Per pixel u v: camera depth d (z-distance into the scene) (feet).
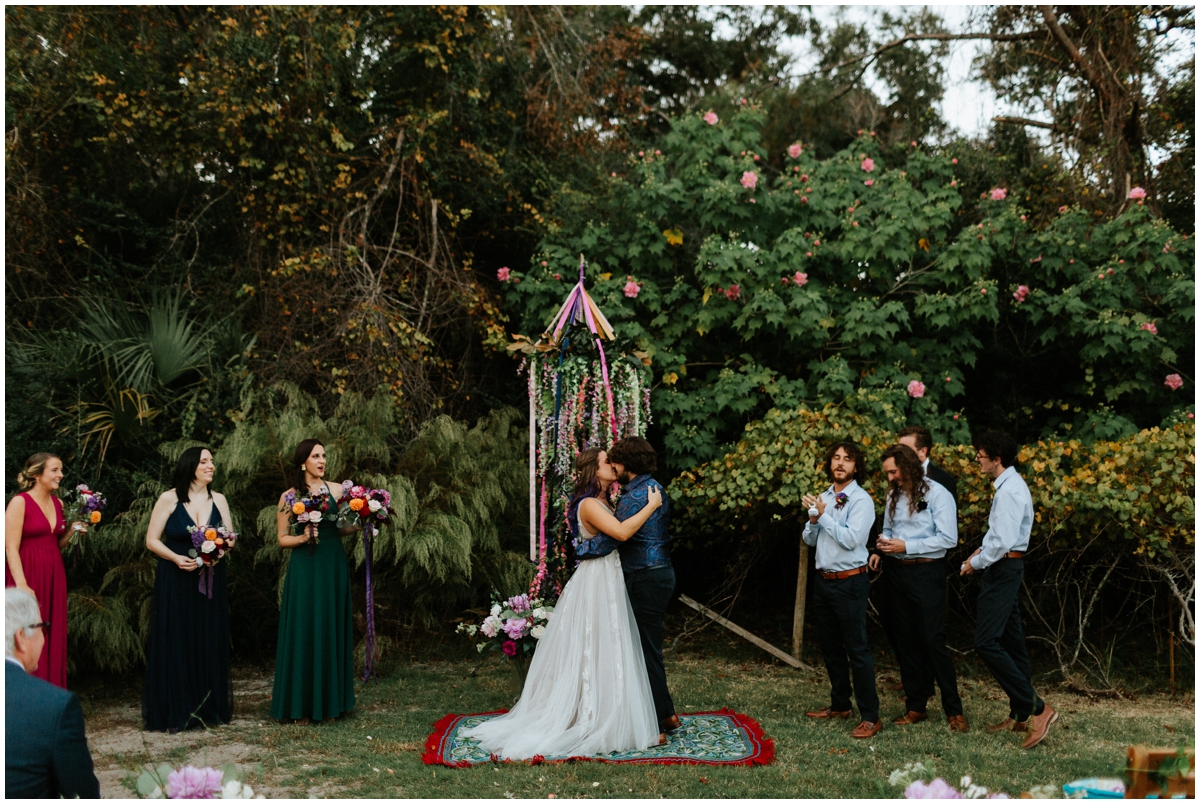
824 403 22.26
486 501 21.09
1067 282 24.48
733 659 20.83
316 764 12.79
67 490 18.70
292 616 15.02
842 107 33.17
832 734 14.33
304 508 14.75
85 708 16.33
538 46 27.17
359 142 24.50
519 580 20.92
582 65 28.17
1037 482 17.21
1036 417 25.54
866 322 22.40
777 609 24.79
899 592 14.85
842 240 23.86
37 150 21.88
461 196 25.98
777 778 12.03
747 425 21.18
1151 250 22.68
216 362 21.54
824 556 14.76
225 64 21.62
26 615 6.70
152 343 20.31
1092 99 26.81
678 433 22.41
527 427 25.75
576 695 13.66
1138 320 22.16
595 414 16.85
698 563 25.08
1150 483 16.69
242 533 19.51
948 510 14.51
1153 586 18.02
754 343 24.67
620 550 14.40
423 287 24.76
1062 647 19.51
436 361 23.56
